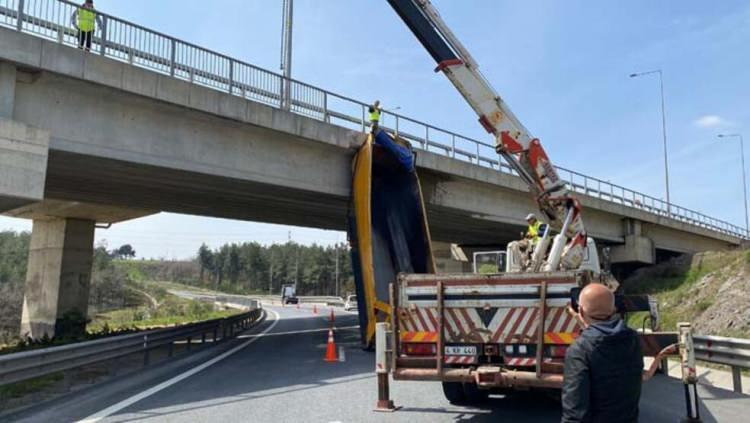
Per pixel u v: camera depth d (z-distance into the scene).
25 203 13.04
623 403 3.25
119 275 80.50
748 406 8.59
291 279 156.38
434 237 39.22
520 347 7.25
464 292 7.52
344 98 20.47
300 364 14.12
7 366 8.06
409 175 19.64
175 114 15.99
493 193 28.97
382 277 17.48
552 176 12.95
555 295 7.14
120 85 14.11
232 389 10.13
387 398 8.10
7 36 12.41
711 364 13.68
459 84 13.07
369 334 16.58
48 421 7.44
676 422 7.40
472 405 8.47
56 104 13.66
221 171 17.00
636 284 39.59
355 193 18.72
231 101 16.52
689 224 47.66
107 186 19.92
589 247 12.41
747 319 22.33
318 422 7.36
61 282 26.58
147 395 9.48
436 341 7.60
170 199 23.00
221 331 24.39
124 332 22.53
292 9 21.03
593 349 3.29
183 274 189.62
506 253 11.42
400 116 22.59
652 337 7.34
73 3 13.90
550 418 7.58
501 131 13.12
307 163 19.58
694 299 29.69
